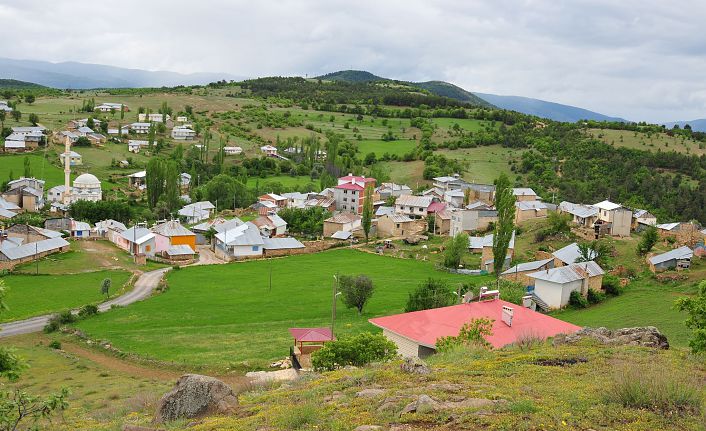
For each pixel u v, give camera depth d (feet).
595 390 56.54
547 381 62.13
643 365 69.05
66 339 191.52
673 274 245.86
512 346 92.84
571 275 230.48
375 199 499.10
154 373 154.10
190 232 361.51
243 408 65.16
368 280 222.69
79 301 243.60
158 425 63.93
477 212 394.11
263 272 306.96
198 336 189.67
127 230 368.48
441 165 613.52
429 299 196.54
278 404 63.87
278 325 203.62
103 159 616.80
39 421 80.48
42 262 307.37
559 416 48.85
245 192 526.16
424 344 118.32
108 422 74.38
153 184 472.03
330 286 271.49
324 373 85.51
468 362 77.05
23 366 67.41
